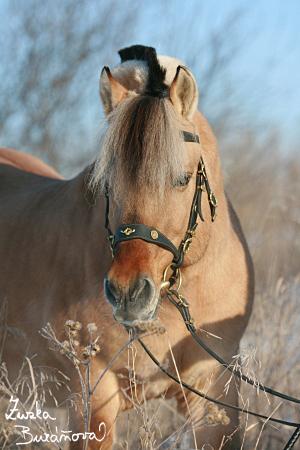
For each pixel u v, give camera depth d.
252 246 18.00
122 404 9.52
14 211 11.15
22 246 10.54
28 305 10.25
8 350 10.57
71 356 8.65
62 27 25.98
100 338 9.21
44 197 10.98
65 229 9.95
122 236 8.13
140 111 8.20
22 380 10.11
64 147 25.12
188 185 8.55
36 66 25.52
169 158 8.07
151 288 7.99
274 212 19.94
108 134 8.22
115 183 8.15
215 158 9.44
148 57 9.33
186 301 8.99
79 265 9.59
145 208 8.12
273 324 12.80
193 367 9.52
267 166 26.47
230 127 26.12
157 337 9.20
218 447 9.45
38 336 10.10
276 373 11.75
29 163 13.52
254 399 11.41
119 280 7.95
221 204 9.55
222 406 9.49
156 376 9.42
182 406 9.91
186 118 8.77
